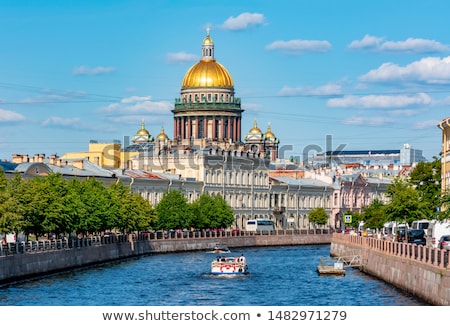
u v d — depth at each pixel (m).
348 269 141.25
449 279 82.25
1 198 115.25
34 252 120.12
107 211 152.62
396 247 111.19
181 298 107.44
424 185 165.00
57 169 184.62
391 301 98.56
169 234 192.12
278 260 168.00
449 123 143.25
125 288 114.94
